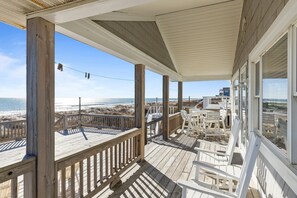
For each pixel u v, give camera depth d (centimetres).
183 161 442
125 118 928
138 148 436
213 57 700
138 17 425
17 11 193
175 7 429
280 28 168
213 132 753
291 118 157
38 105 195
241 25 457
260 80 260
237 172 252
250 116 319
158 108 1381
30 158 188
